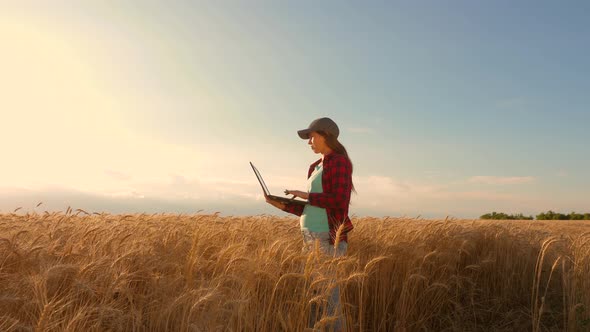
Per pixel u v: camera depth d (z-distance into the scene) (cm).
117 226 547
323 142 459
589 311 581
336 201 438
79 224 591
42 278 331
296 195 445
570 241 783
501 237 789
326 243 448
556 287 724
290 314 384
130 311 349
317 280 372
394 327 532
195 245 420
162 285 379
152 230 559
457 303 617
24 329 307
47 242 452
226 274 394
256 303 387
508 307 681
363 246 589
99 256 407
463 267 729
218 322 346
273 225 653
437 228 721
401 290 576
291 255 414
